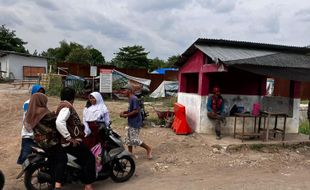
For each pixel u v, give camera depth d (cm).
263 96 1098
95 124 562
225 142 873
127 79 2255
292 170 706
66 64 2253
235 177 638
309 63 959
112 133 581
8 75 3578
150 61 6244
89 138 549
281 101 1052
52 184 490
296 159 800
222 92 1109
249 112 1011
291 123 1064
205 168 699
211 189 556
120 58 5997
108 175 561
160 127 1088
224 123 982
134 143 726
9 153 768
